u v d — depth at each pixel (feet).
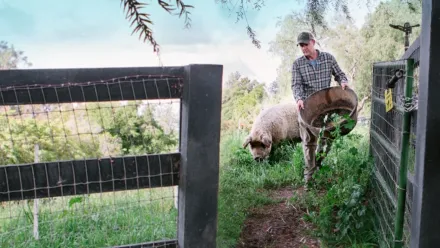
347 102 19.16
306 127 18.62
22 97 7.59
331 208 15.92
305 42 18.90
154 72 8.12
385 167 13.55
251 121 47.65
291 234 15.29
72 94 7.80
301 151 24.11
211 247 8.54
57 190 7.86
